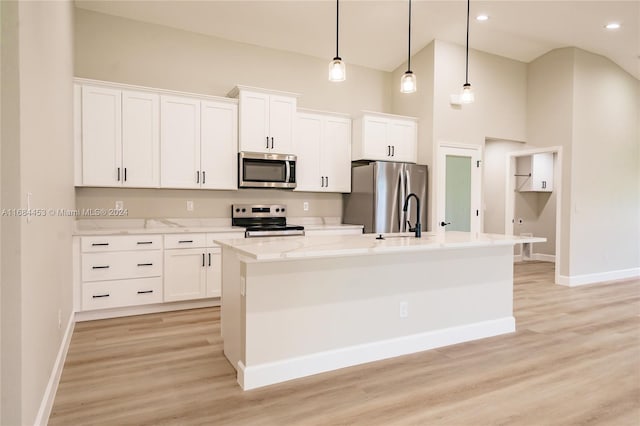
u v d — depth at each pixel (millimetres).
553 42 5320
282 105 4602
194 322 3621
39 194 1886
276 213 4953
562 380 2510
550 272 6387
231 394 2283
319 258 2568
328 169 5090
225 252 2816
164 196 4402
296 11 4363
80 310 3572
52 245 2289
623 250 5969
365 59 5504
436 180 5215
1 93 1478
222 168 4355
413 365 2719
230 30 4605
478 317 3291
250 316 2359
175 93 4105
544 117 5754
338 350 2656
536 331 3477
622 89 5914
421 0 4281
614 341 3227
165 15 4266
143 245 3807
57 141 2529
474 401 2234
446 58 5270
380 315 2822
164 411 2094
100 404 2156
